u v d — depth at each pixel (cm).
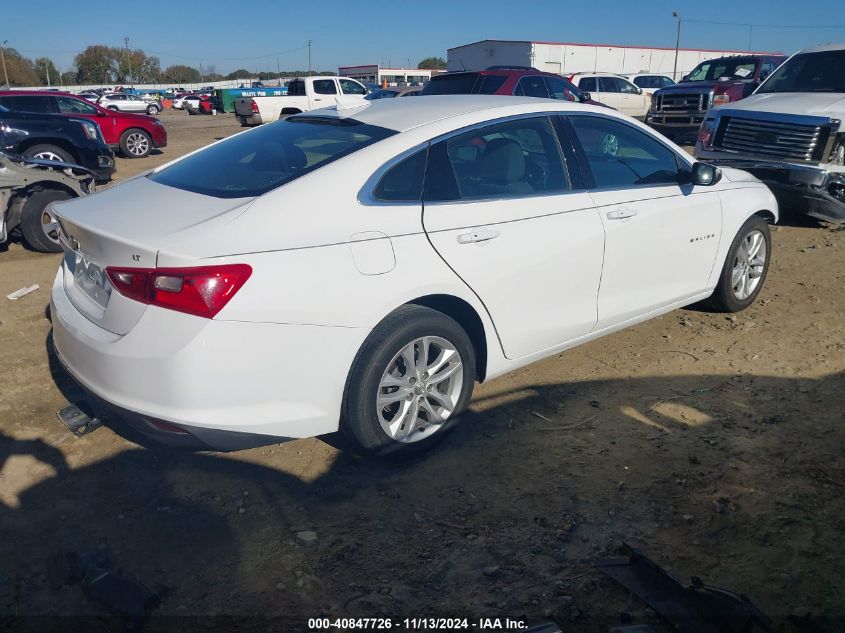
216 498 321
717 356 470
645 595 254
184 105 5369
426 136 346
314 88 2377
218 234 286
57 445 363
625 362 463
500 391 425
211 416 283
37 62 11469
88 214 326
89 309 316
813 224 852
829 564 275
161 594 260
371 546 289
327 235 303
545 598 260
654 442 365
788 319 534
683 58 3978
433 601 260
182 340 275
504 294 360
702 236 470
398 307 325
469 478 337
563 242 380
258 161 350
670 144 457
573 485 330
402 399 338
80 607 256
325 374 304
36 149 1214
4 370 446
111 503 317
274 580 271
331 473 341
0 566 277
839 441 361
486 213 352
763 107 811
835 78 852
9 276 651
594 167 410
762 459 347
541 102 401
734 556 281
